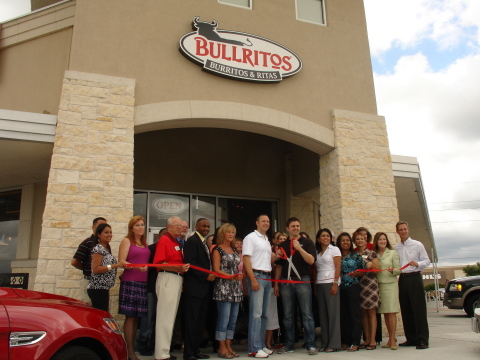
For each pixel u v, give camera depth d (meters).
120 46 7.88
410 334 6.98
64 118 7.16
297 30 9.40
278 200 11.54
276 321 6.83
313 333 6.38
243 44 8.63
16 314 3.56
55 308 3.89
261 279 6.14
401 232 7.13
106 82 7.56
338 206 8.80
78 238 6.78
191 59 8.19
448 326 10.16
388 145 9.45
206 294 5.88
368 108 9.60
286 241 6.71
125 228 7.10
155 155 10.37
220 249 6.08
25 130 7.08
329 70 9.48
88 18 7.82
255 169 11.38
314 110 9.08
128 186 7.27
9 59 9.28
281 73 8.79
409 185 10.70
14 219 9.91
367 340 6.94
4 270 9.61
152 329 6.61
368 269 6.74
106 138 7.32
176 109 7.91
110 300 6.62
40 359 3.50
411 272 6.93
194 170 10.70
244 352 6.71
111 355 4.09
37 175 9.23
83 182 7.03
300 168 11.12
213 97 8.27
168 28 8.29
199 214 10.67
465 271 45.19
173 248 5.76
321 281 6.68
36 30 9.12
